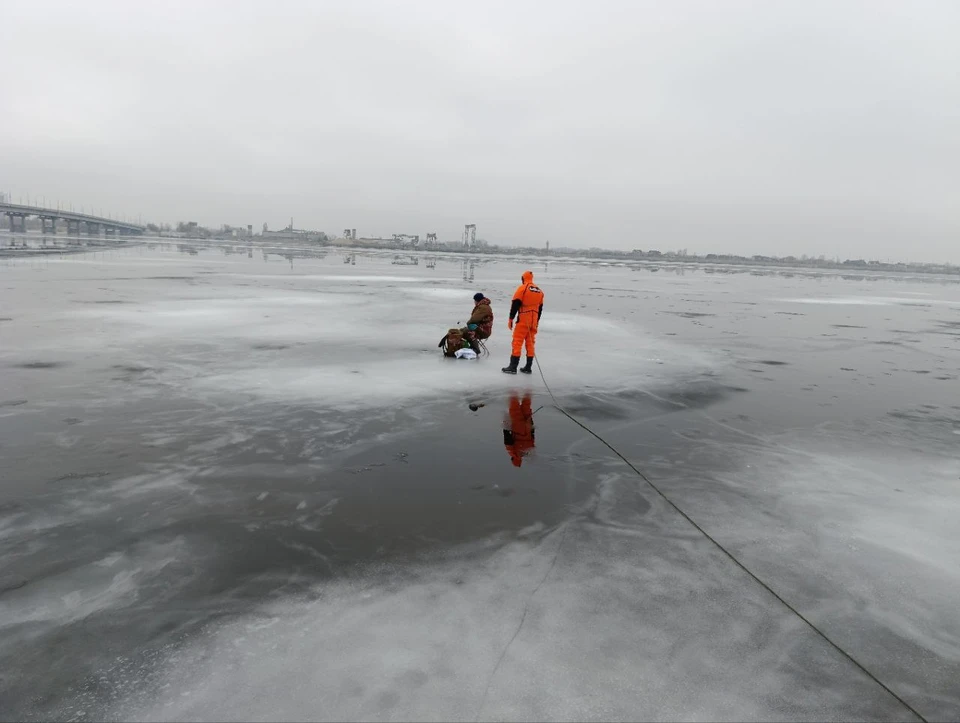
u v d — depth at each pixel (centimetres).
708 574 358
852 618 319
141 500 430
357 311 1652
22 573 333
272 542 375
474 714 238
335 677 257
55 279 2323
